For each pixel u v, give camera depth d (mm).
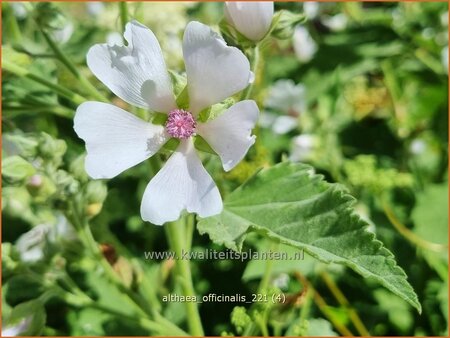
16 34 150
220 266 165
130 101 98
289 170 108
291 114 203
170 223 122
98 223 157
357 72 201
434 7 215
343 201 101
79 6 228
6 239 152
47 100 128
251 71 102
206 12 194
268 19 106
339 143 207
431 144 205
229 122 95
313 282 164
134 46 96
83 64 163
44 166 118
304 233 102
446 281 165
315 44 210
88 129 94
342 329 158
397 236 176
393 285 93
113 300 157
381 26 210
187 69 98
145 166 176
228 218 106
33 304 125
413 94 216
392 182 174
